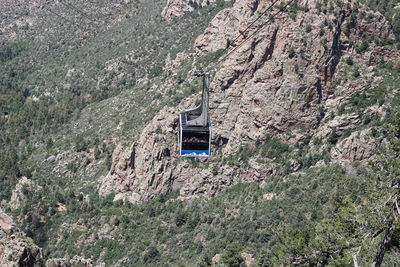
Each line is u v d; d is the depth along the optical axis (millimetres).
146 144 169625
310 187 132375
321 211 119812
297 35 159250
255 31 164500
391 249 55562
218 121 165125
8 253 70875
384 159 56094
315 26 159625
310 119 154750
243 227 131500
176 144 168375
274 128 157250
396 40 164625
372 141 134750
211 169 160375
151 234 150125
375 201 54031
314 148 148750
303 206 126188
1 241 72688
